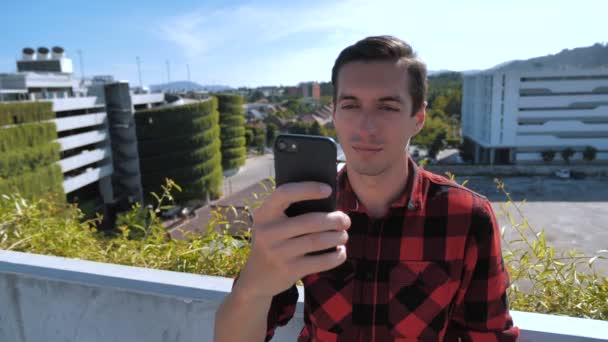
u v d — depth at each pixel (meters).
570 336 1.40
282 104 164.12
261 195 2.69
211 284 1.85
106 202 50.44
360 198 1.35
